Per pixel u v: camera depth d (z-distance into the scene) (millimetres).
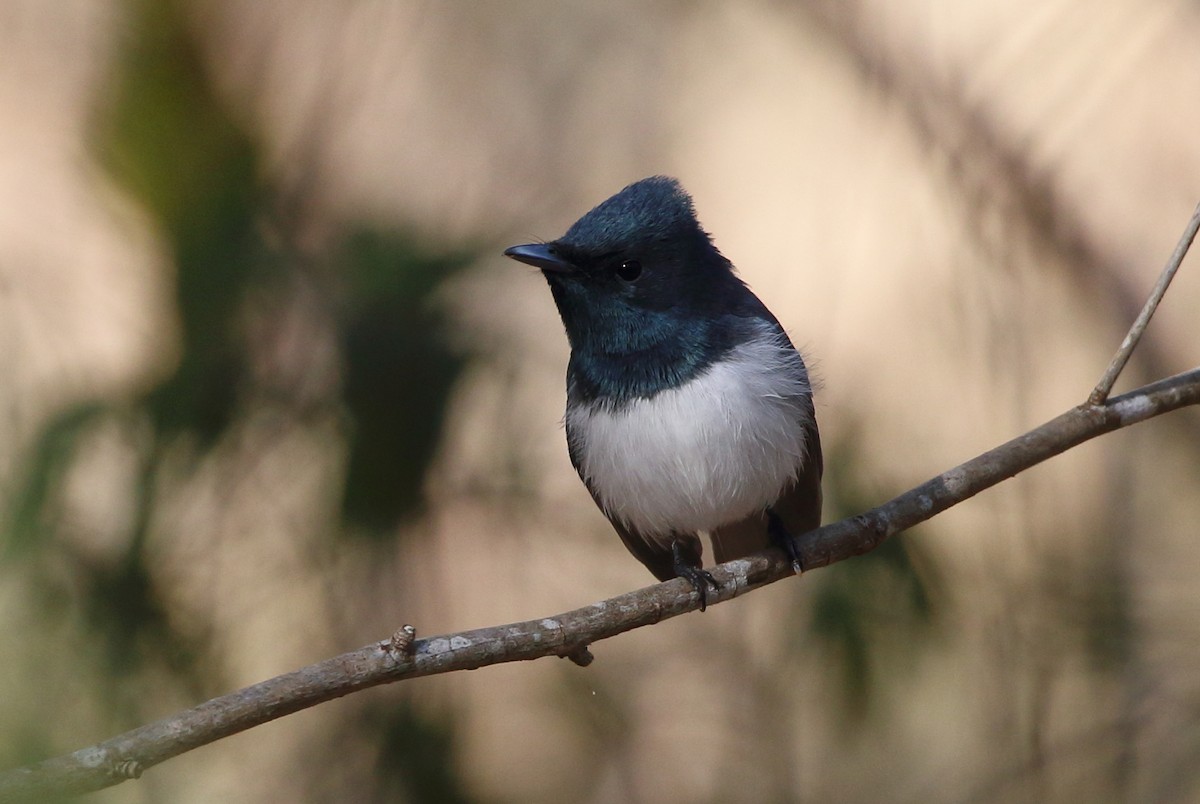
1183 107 14000
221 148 9156
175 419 8789
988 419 12008
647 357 8180
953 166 12977
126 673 8664
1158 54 14094
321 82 9977
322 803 10016
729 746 11766
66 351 9656
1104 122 14094
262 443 9055
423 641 6035
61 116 12344
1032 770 11328
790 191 16109
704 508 8375
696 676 11938
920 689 11516
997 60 13422
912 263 13898
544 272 8266
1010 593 11305
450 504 9836
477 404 9555
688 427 8078
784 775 11703
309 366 9109
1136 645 11555
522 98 15945
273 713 5680
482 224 10008
